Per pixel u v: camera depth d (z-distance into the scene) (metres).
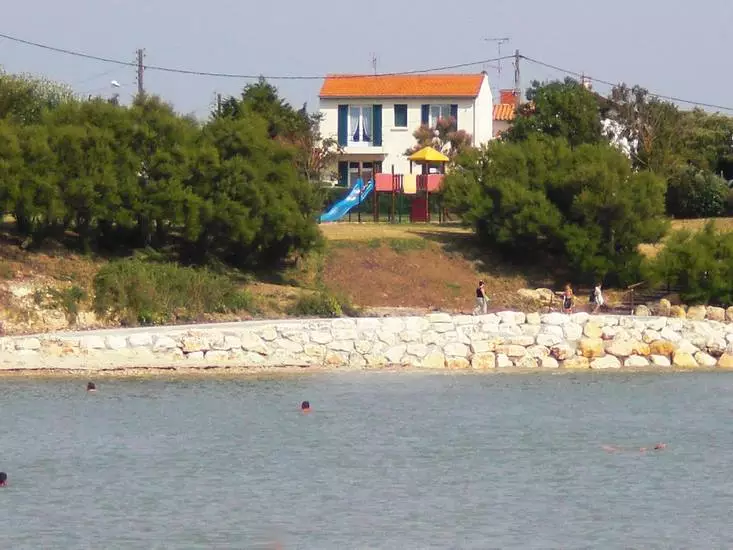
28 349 194.75
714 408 173.38
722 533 115.50
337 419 162.62
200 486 129.75
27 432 152.88
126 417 162.38
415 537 113.56
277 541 112.19
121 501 124.06
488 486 130.62
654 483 132.38
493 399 178.50
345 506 123.06
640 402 177.50
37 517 118.69
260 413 165.88
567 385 191.75
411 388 186.25
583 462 140.62
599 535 114.50
